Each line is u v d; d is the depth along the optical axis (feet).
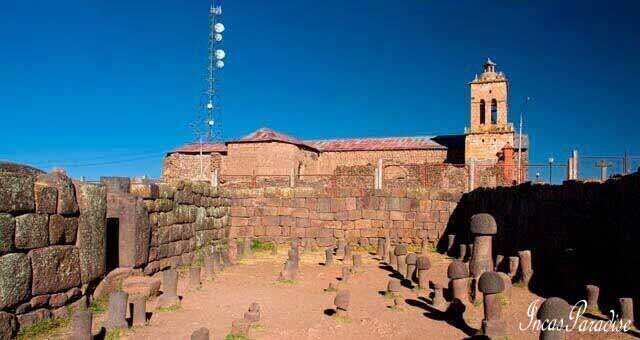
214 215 70.59
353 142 190.19
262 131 170.81
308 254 72.74
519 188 58.18
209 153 174.70
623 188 38.29
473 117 169.99
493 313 29.45
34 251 29.35
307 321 34.30
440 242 78.54
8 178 27.43
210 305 38.63
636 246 35.55
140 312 32.27
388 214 80.18
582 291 38.65
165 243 51.31
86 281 34.35
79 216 34.22
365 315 36.19
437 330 32.17
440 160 172.45
